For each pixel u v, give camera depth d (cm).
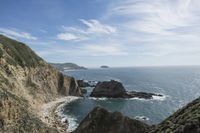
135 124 5000
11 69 8250
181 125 2161
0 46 9012
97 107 5188
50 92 11556
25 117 4681
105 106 10744
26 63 10194
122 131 4878
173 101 12044
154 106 10694
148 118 8606
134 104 11119
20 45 11531
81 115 9062
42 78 11300
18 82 8231
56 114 8869
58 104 10806
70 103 11306
